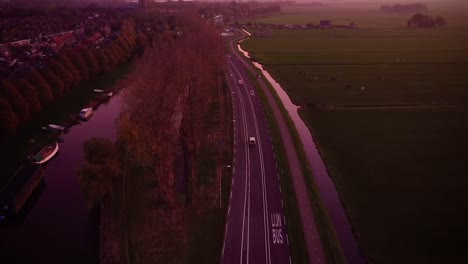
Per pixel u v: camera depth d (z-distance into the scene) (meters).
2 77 133.00
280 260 57.00
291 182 77.75
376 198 73.81
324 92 139.50
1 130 100.62
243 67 175.88
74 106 127.69
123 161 86.38
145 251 59.00
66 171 88.44
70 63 140.88
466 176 81.50
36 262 59.41
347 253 59.97
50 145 96.56
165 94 79.38
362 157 89.88
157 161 74.88
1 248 62.84
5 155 94.75
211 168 83.62
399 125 108.75
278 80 157.25
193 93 96.12
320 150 93.69
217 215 67.25
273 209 69.06
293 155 89.81
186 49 116.94
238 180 78.56
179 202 71.50
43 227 68.38
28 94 112.44
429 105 124.94
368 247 60.78
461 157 89.88
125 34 194.00
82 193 73.75
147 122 73.12
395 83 149.75
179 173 82.12
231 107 121.56
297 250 58.88
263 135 100.44
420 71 168.00
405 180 80.00
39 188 81.19
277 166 84.38
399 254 59.25
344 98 132.50
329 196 75.44
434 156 90.25
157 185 77.12
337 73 165.50
